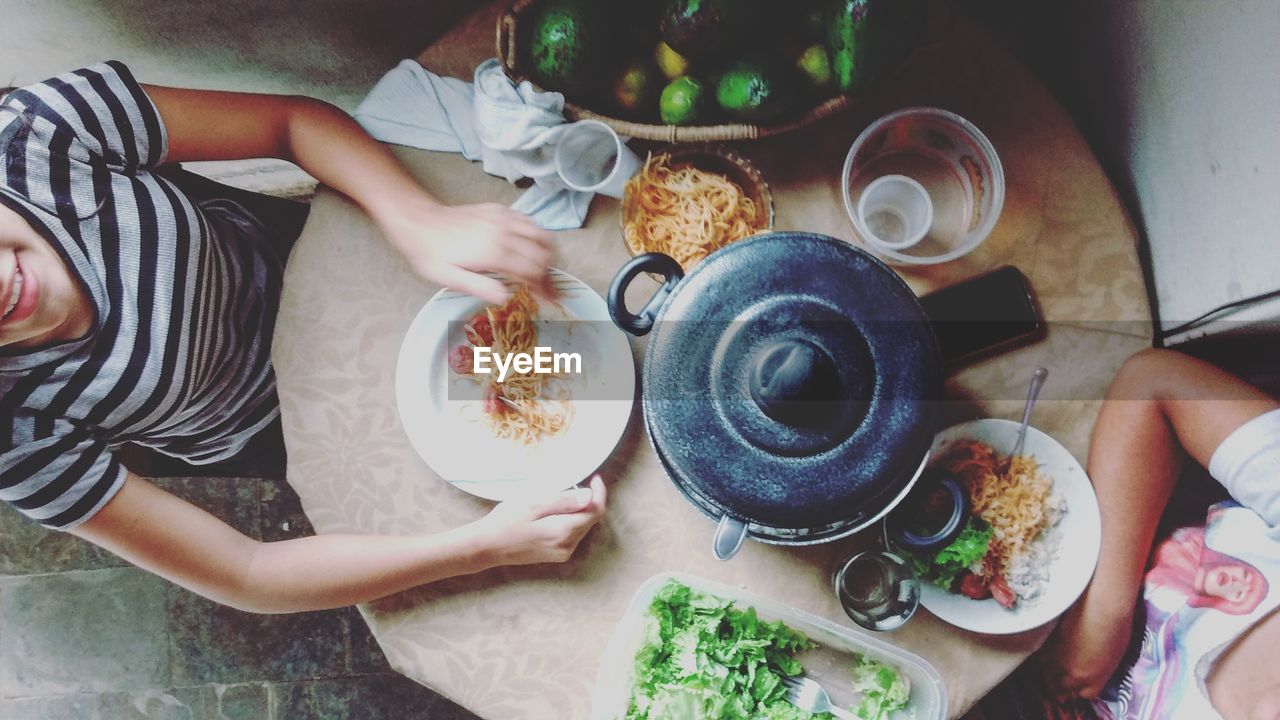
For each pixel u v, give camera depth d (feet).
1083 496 3.17
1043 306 3.29
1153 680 3.49
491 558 3.25
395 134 3.49
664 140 3.14
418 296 3.46
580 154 3.37
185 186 3.98
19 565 5.54
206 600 5.54
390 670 5.49
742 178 3.35
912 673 3.18
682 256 3.26
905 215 3.36
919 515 3.22
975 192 3.30
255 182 5.08
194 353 3.47
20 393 3.06
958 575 3.20
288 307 3.46
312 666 5.50
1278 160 2.73
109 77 3.26
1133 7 3.49
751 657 3.19
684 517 3.33
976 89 3.36
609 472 3.37
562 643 3.32
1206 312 3.28
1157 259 3.59
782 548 3.31
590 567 3.35
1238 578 3.32
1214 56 2.99
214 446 3.99
